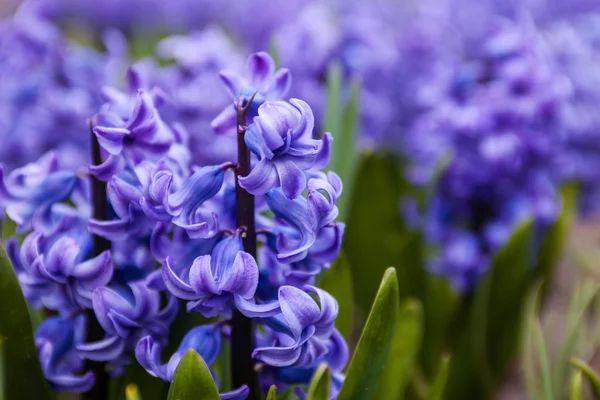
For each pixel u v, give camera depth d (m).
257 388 0.50
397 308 0.49
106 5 1.74
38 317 0.57
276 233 0.49
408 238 0.73
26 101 0.87
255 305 0.48
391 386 0.61
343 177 0.65
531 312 0.65
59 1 1.70
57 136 0.87
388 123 1.04
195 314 0.53
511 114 0.71
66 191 0.52
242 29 1.60
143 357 0.48
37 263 0.49
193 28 1.68
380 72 0.97
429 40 1.10
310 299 0.47
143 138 0.49
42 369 0.50
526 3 1.50
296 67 0.87
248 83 0.50
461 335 0.70
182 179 0.51
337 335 0.51
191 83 0.81
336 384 0.51
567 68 0.98
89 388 0.51
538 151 0.71
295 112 0.47
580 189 1.07
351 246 0.75
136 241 0.51
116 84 0.89
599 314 0.75
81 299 0.50
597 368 0.72
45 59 0.86
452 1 1.48
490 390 0.69
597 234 1.04
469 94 0.74
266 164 0.47
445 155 0.71
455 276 0.72
